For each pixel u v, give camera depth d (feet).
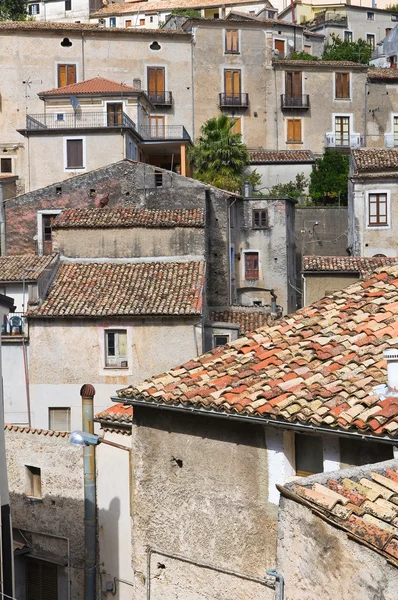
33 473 111.96
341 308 65.26
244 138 288.30
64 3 451.53
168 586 59.06
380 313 62.13
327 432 49.85
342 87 295.07
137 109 233.96
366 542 37.65
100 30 276.62
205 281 150.92
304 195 256.93
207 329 143.95
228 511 55.83
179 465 58.80
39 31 272.92
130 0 473.67
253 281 200.64
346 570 38.63
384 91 297.12
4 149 265.54
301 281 218.59
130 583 97.86
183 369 62.49
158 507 59.72
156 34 280.51
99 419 96.07
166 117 281.95
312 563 40.27
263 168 264.52
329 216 226.99
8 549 75.46
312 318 65.10
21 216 189.16
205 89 285.23
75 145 215.10
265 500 54.08
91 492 90.68
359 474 43.86
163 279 145.38
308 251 225.97
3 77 271.49
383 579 37.04
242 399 54.65
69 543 107.45
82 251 152.56
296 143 291.17
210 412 55.31
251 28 289.12
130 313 136.26
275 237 201.26
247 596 54.65
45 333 138.62
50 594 110.01
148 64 280.51
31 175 214.90
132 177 184.55
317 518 40.06
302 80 292.40
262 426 54.24
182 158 235.40
